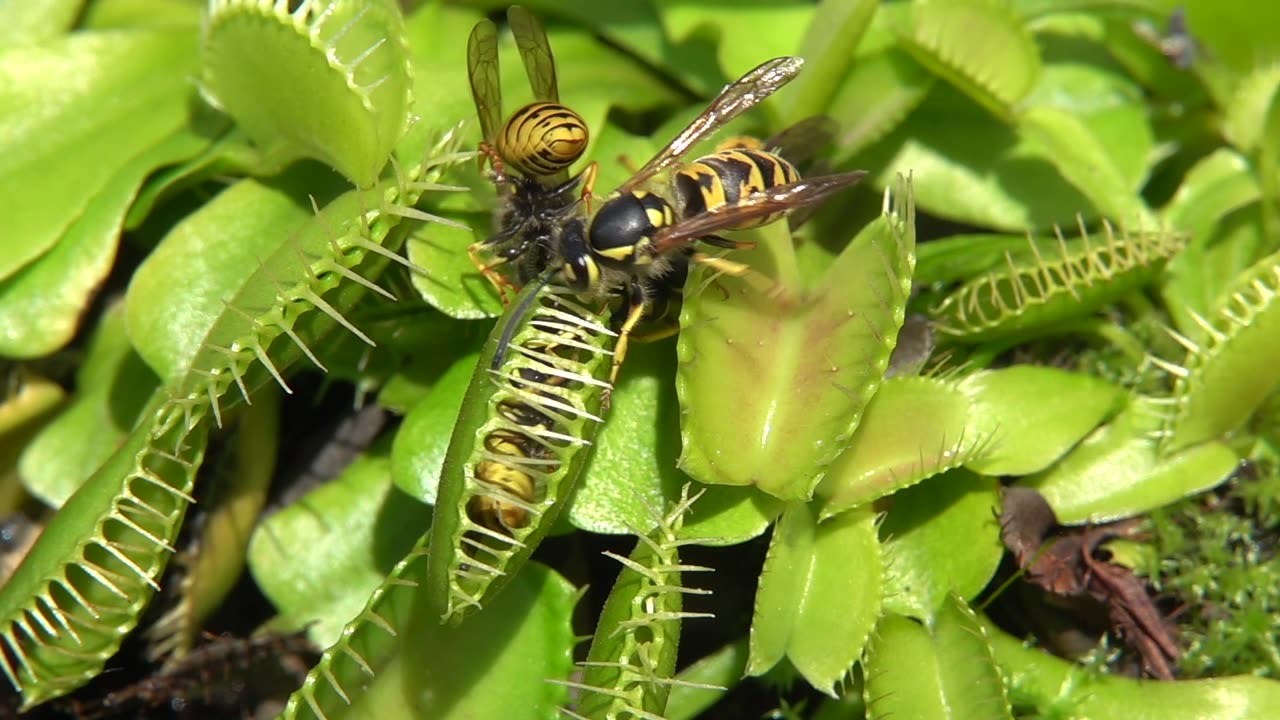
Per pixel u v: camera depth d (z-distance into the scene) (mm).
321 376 172
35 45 169
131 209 166
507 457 146
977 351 165
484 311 158
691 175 156
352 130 153
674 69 174
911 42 165
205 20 160
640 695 148
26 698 155
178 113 169
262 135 161
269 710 165
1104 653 159
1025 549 159
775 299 154
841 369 152
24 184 165
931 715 153
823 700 162
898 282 150
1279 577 161
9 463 170
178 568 165
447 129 162
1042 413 159
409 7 179
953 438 155
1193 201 172
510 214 156
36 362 170
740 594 165
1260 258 169
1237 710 156
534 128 154
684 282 157
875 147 171
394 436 165
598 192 164
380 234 151
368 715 152
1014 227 169
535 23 160
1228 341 158
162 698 163
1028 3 174
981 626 154
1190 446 161
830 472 155
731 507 155
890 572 157
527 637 154
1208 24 171
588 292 155
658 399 157
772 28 172
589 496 155
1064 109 174
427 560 148
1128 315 170
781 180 158
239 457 165
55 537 150
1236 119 172
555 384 150
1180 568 162
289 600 161
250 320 150
